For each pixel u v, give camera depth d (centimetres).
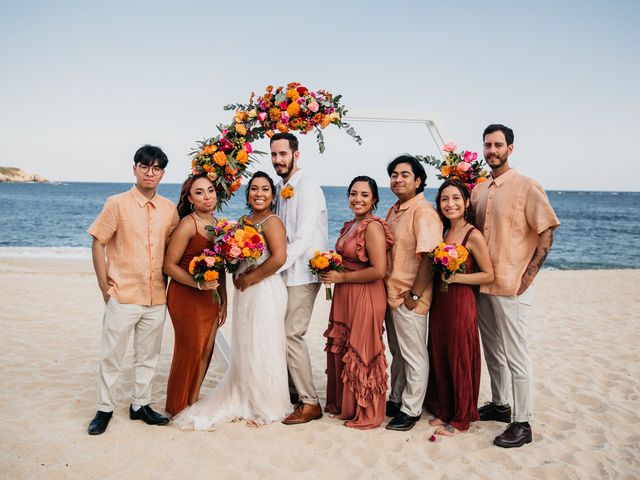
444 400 355
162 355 538
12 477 275
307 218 362
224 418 351
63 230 2833
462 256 318
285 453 309
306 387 366
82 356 512
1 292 831
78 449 308
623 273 1318
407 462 303
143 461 295
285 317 370
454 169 400
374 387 346
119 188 9212
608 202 6881
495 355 366
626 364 521
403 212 359
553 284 1103
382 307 353
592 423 369
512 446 325
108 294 333
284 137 362
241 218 363
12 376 443
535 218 323
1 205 4572
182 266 349
